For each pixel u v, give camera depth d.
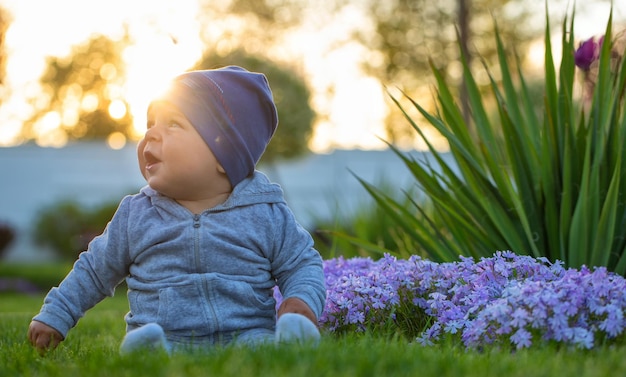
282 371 2.15
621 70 3.84
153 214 2.94
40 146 20.64
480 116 4.27
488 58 19.08
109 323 5.32
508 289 2.89
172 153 2.86
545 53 3.96
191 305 2.82
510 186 3.73
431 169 4.08
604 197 3.80
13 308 8.37
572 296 2.77
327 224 8.64
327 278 3.86
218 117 2.91
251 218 2.94
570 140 3.86
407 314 3.35
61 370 2.45
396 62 20.09
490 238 3.95
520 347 2.65
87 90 32.12
